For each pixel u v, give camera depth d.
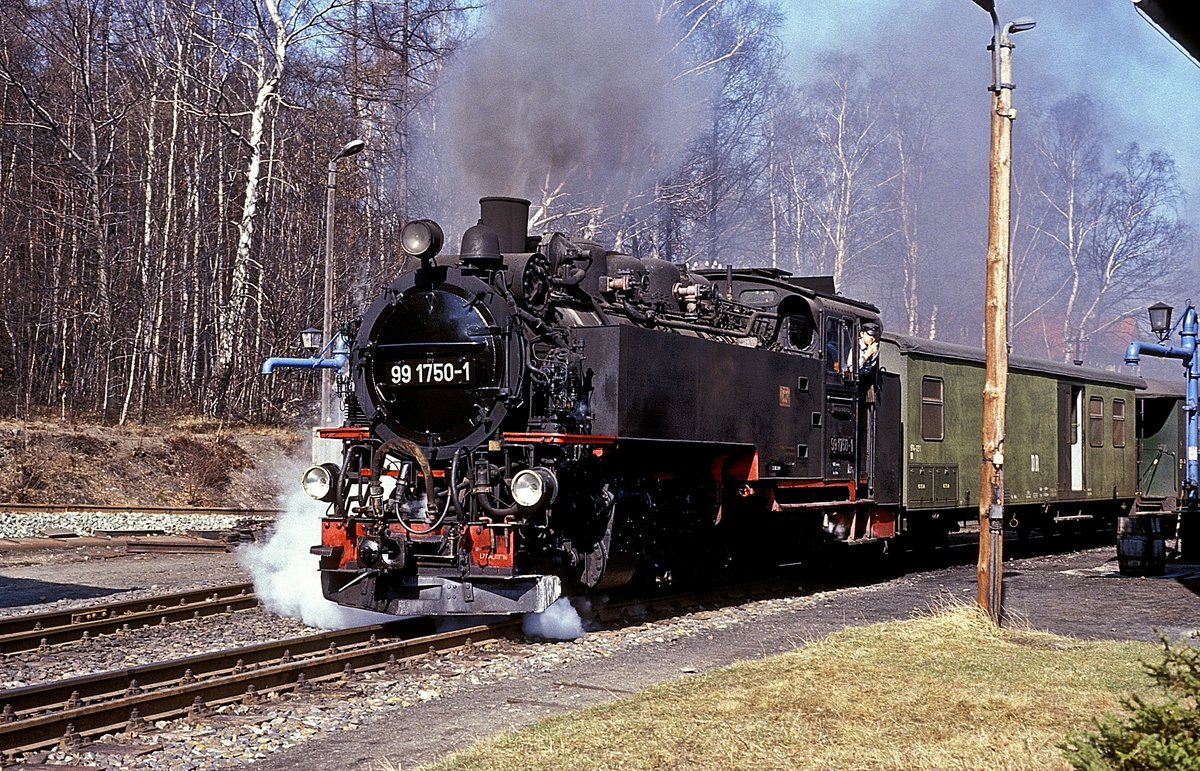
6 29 34.75
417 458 10.18
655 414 11.14
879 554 16.59
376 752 6.61
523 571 10.08
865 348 15.42
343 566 10.29
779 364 13.38
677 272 12.88
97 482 24.86
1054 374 20.80
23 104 35.16
